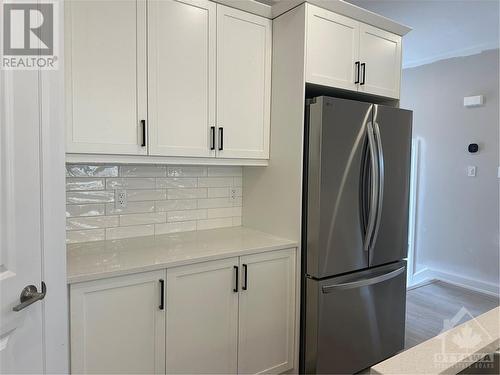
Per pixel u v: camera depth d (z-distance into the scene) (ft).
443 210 13.82
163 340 5.85
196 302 6.17
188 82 6.75
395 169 8.19
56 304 4.53
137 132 6.23
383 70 8.47
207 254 6.28
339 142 7.22
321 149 7.00
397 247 8.41
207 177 8.44
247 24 7.47
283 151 7.66
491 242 12.51
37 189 4.18
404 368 2.61
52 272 4.44
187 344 6.12
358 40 7.94
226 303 6.53
